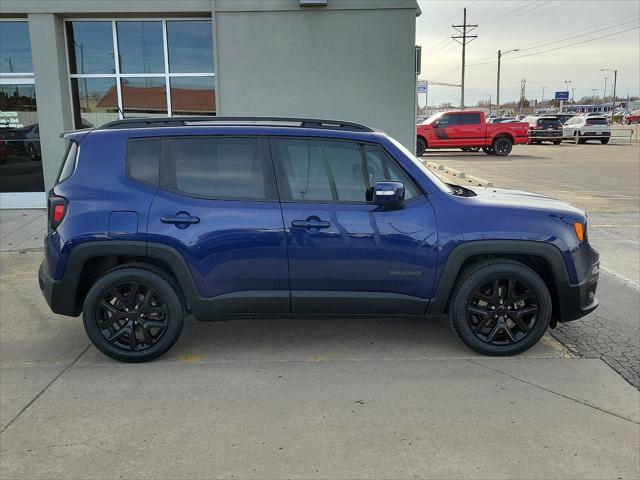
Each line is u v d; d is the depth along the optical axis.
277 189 4.06
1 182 9.98
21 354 4.37
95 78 9.83
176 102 9.91
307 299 4.07
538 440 3.11
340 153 4.11
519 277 4.09
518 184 14.41
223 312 4.11
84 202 4.02
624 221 9.61
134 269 4.09
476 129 24.27
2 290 5.95
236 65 9.45
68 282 4.04
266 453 3.00
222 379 3.89
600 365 4.07
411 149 9.70
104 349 4.14
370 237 3.99
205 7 9.26
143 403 3.55
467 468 2.86
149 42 9.73
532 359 4.18
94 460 2.94
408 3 9.26
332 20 9.32
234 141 4.10
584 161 21.67
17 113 9.84
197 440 3.12
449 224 4.03
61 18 9.48
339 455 2.97
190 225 3.98
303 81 9.50
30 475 2.82
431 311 4.16
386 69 9.47
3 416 3.40
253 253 4.00
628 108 94.50
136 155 4.11
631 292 5.80
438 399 3.57
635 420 3.31
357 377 3.90
